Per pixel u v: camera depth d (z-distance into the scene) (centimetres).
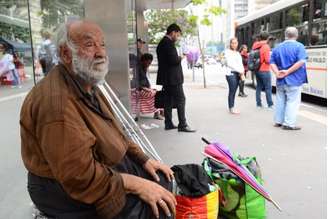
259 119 915
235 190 368
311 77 1184
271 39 1410
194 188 341
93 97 270
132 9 971
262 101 1239
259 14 1625
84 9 621
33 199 252
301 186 476
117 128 282
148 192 252
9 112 391
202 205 337
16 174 382
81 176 228
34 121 237
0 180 380
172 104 798
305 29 1220
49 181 243
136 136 436
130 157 302
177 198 338
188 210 336
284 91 798
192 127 831
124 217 246
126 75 667
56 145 226
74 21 258
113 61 661
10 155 388
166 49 752
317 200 435
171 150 641
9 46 407
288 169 539
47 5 489
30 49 436
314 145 667
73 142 227
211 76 2744
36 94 238
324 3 1104
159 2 1415
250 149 647
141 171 299
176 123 880
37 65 441
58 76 245
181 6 1544
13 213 352
